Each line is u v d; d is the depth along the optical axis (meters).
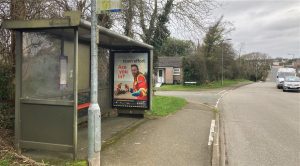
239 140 9.02
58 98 6.81
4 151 6.29
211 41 45.81
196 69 45.59
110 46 10.65
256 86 47.75
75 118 6.05
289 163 6.85
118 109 11.35
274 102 20.55
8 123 7.74
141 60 11.02
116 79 11.21
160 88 40.84
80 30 6.83
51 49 6.70
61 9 9.55
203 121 11.55
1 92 8.36
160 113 12.59
